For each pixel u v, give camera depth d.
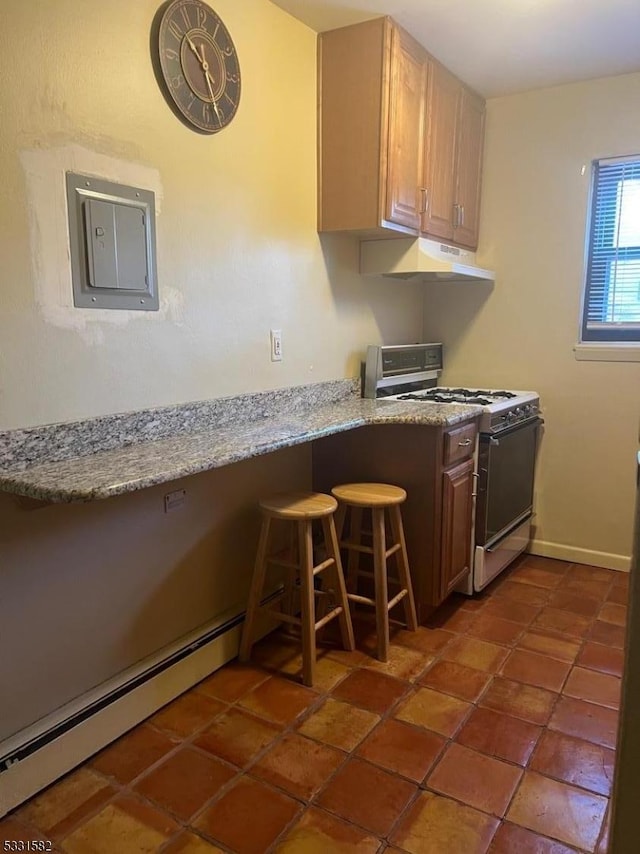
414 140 2.49
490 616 2.53
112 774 1.63
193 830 1.44
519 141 3.04
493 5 2.13
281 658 2.20
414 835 1.43
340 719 1.85
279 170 2.26
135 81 1.70
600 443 3.02
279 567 2.47
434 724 1.83
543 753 1.70
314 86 2.40
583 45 2.45
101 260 1.63
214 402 2.04
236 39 2.01
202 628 2.09
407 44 2.37
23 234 1.45
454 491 2.43
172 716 1.87
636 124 2.76
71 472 1.41
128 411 1.75
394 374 2.95
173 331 1.89
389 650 2.24
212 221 1.99
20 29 1.41
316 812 1.49
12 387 1.46
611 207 2.93
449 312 3.35
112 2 1.61
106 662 1.76
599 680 2.06
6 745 1.50
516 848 1.39
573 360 3.04
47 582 1.58
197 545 2.06
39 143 1.47
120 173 1.67
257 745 1.73
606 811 1.50
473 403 2.70
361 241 2.77
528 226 3.07
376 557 2.16
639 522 0.97
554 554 3.20
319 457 2.62
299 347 2.46
